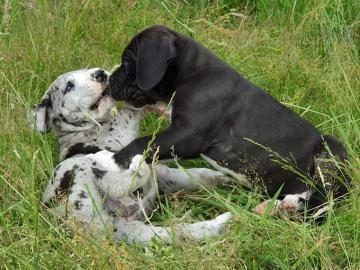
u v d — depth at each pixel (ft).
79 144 21.93
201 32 29.19
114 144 21.94
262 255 18.72
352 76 26.55
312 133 22.24
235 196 21.74
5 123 22.56
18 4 28.25
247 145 21.88
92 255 17.40
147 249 18.78
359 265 18.30
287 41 28.45
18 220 20.16
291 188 21.99
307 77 26.76
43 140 22.27
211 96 21.81
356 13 30.40
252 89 22.17
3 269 17.94
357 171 20.72
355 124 23.53
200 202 21.86
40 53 26.00
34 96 24.89
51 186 20.15
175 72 22.13
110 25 28.60
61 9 28.68
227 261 17.93
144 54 21.63
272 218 20.44
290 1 30.94
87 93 21.57
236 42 28.81
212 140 21.94
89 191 19.17
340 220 19.89
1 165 21.07
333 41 28.35
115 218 19.99
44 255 18.15
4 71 25.17
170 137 21.50
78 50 26.73
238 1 32.53
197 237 19.57
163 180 22.26
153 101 22.43
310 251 18.12
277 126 21.95
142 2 30.48
